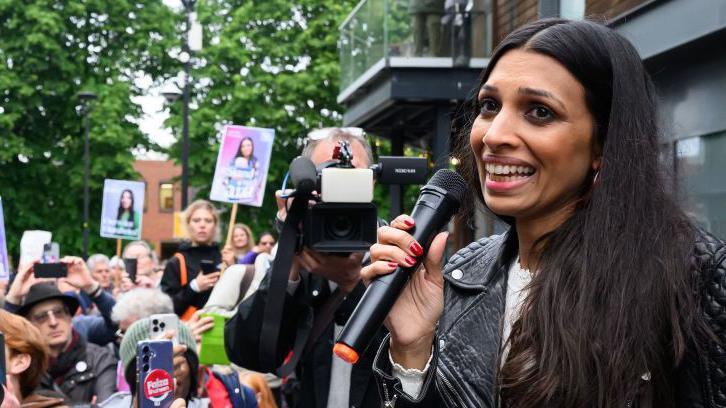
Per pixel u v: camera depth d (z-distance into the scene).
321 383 2.65
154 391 2.67
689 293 1.45
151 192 48.19
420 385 1.67
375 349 2.48
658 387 1.46
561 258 1.52
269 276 2.71
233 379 4.26
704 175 5.97
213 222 6.53
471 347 1.65
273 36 24.50
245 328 2.70
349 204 2.48
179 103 24.17
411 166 2.63
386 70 10.83
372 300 1.61
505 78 1.53
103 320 6.02
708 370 1.43
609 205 1.50
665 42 6.05
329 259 2.53
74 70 23.97
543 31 1.55
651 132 1.56
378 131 14.05
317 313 2.67
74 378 4.93
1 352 2.29
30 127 24.23
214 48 24.11
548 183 1.53
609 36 1.56
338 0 24.59
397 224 1.66
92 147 24.17
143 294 4.93
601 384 1.43
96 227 24.39
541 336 1.50
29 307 4.80
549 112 1.51
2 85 22.89
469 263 1.76
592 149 1.55
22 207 23.72
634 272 1.47
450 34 10.66
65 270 5.30
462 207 1.85
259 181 7.31
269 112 23.41
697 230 1.54
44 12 23.23
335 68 23.36
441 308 1.67
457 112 1.97
